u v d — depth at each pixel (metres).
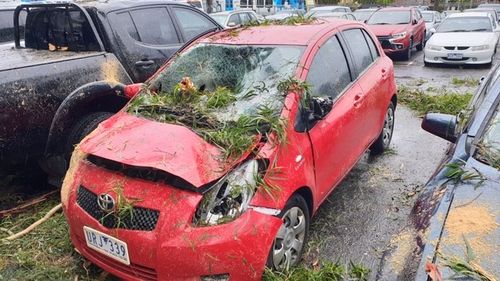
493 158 2.69
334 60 3.95
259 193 2.75
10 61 4.16
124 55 4.89
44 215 4.00
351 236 3.71
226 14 13.95
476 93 4.04
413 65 13.05
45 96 3.99
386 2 37.34
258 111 3.16
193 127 3.12
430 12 19.73
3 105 3.69
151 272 2.66
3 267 3.32
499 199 2.35
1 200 4.36
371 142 4.68
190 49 4.04
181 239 2.55
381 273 2.16
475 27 12.79
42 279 3.21
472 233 2.12
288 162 2.99
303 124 3.24
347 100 3.91
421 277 1.94
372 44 4.96
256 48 3.77
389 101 5.08
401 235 2.37
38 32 5.38
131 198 2.71
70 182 3.09
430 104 7.47
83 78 4.33
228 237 2.56
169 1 5.68
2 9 7.71
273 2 28.25
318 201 3.50
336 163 3.74
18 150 3.93
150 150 2.83
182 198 2.63
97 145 3.02
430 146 5.79
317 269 3.24
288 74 3.44
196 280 2.58
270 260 2.83
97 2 5.11
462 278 1.86
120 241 2.70
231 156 2.82
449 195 2.45
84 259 3.38
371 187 4.60
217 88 3.52
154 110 3.39
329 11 17.58
